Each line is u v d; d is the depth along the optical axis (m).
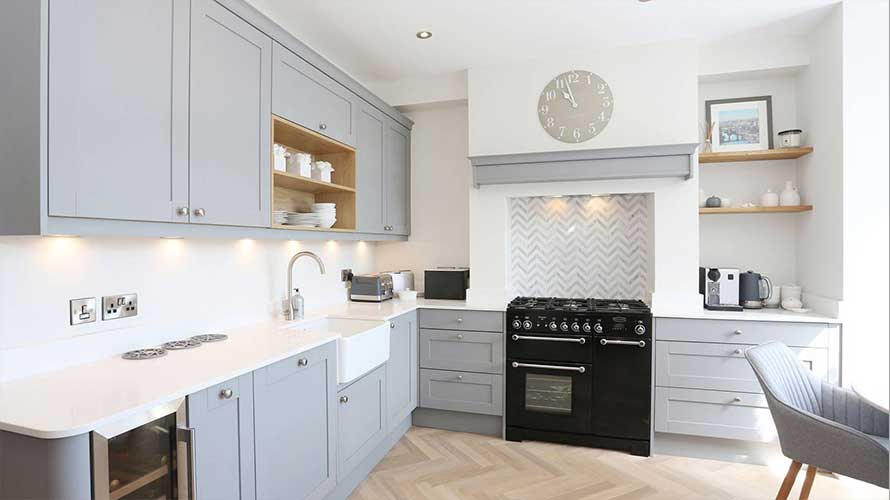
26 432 1.11
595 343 2.92
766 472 2.64
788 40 2.96
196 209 1.79
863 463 1.75
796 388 2.20
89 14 1.40
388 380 2.83
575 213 3.53
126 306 1.88
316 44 3.00
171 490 1.38
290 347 1.96
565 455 2.87
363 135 3.11
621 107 3.10
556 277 3.58
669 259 3.04
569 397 3.01
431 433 3.25
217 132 1.89
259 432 1.71
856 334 2.54
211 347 1.96
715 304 3.02
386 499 2.37
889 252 2.47
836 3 2.56
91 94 1.41
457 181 3.83
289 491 1.88
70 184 1.35
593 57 3.15
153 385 1.43
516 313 3.07
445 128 3.86
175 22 1.70
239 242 2.49
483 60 3.28
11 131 1.31
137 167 1.56
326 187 2.83
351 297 3.49
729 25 2.80
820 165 2.80
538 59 3.26
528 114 3.28
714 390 2.76
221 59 1.91
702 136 3.28
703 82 3.26
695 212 3.00
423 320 3.31
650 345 2.85
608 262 3.46
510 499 2.36
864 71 2.53
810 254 2.94
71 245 1.67
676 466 2.72
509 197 3.47
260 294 2.65
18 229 1.30
